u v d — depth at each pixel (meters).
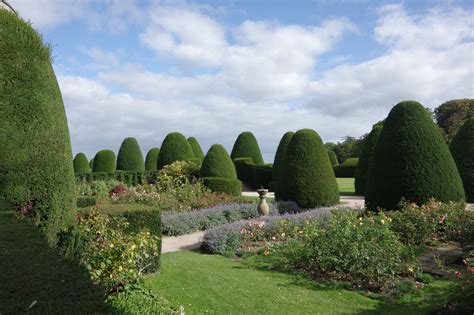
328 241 5.84
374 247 5.43
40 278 2.71
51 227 5.00
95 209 5.84
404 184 8.92
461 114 37.62
